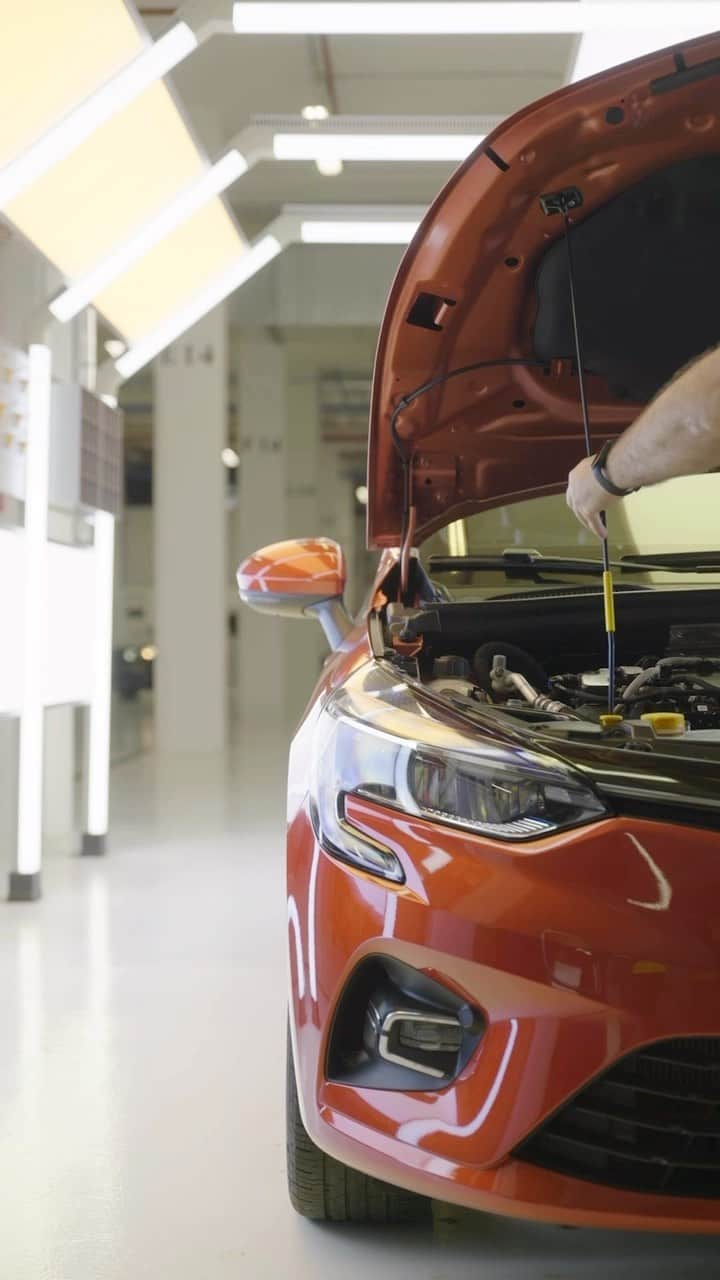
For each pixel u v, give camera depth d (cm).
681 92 182
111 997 296
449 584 245
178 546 1130
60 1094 233
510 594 239
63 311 439
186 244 486
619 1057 135
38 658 418
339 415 2500
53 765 563
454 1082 144
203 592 1130
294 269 1395
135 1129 216
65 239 417
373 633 210
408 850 146
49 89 348
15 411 420
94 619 502
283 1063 248
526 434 232
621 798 138
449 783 146
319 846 157
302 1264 168
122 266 437
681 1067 140
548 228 200
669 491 257
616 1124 141
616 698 191
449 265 201
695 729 178
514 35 869
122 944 350
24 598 418
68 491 461
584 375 223
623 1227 142
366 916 149
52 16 324
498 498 243
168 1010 285
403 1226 180
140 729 1284
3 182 362
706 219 199
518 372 221
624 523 254
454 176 190
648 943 133
